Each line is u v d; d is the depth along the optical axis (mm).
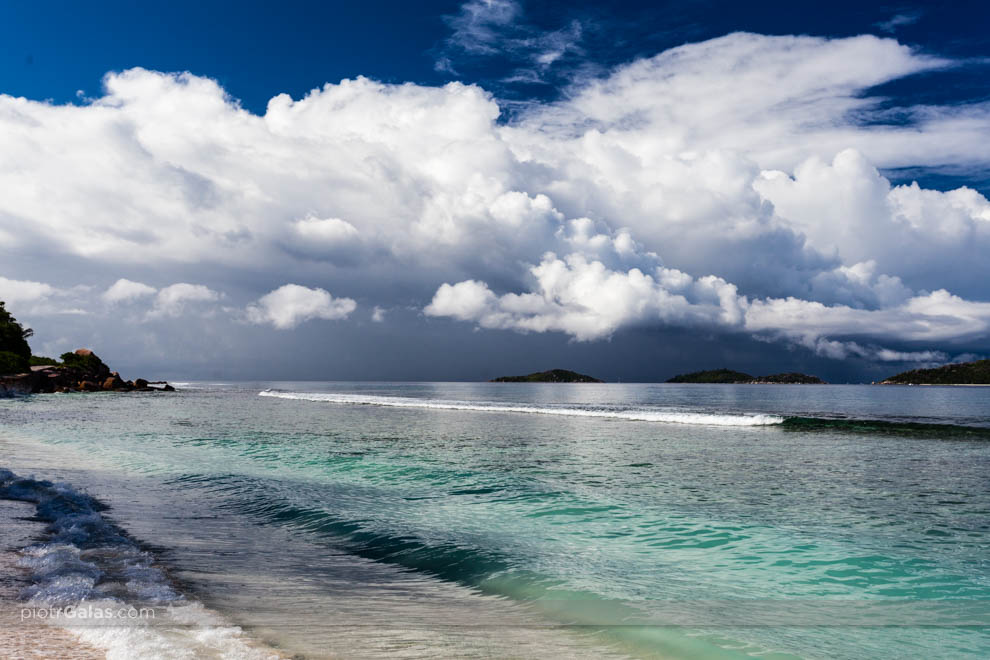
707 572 8531
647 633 6129
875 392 149875
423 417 47188
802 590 7789
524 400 88000
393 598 7137
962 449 25625
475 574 8320
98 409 57031
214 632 5238
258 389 163500
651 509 12930
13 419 42531
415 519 11805
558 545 9961
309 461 20719
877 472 18672
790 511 12781
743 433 33500
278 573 7930
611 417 47812
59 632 4730
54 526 9430
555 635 6000
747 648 5738
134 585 6605
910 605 7219
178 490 14703
